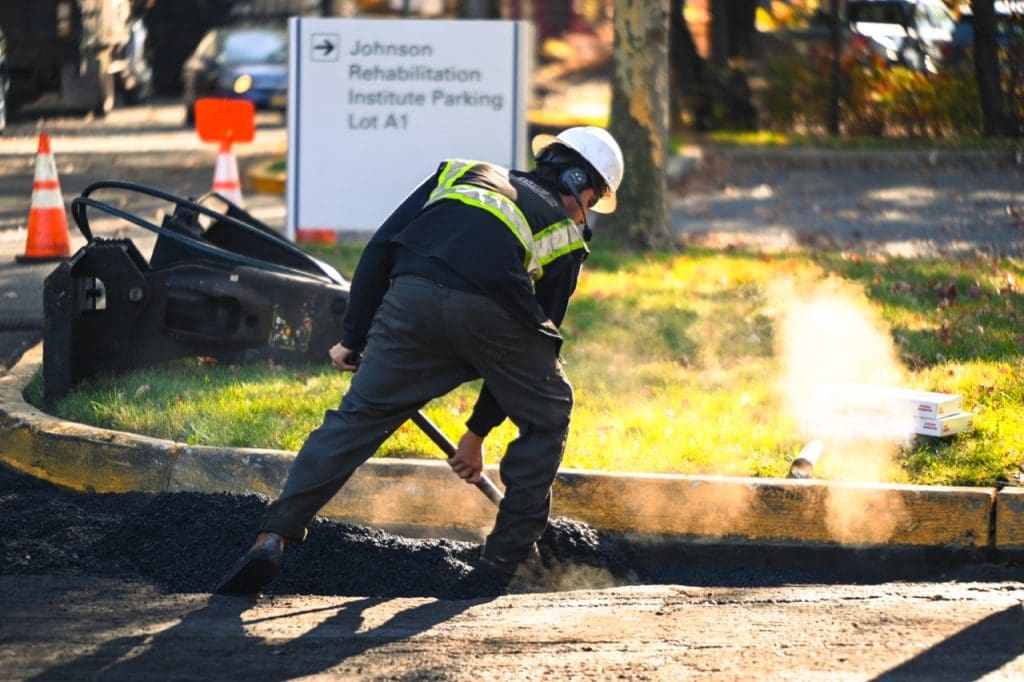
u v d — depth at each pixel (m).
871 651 10.34
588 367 17.34
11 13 51.25
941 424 13.97
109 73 58.84
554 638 10.55
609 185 11.55
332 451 10.91
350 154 26.22
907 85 49.72
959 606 11.33
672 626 10.85
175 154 45.19
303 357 16.78
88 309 16.22
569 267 11.08
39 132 51.47
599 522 13.06
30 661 9.88
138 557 11.99
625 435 14.57
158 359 16.56
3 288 22.64
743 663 10.08
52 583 11.47
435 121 26.19
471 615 11.08
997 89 47.69
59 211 25.27
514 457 11.46
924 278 23.17
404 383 10.85
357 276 11.06
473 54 26.02
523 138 26.22
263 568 10.99
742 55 52.50
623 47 26.92
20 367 17.06
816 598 11.58
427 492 13.19
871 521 12.76
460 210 10.73
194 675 9.71
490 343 10.69
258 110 58.06
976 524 12.64
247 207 33.97
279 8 62.00
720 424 14.90
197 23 68.69
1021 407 15.20
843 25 53.06
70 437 14.00
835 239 29.47
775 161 44.78
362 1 68.88
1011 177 40.94
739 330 19.28
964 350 17.81
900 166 43.81
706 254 26.31
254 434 14.20
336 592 11.59
